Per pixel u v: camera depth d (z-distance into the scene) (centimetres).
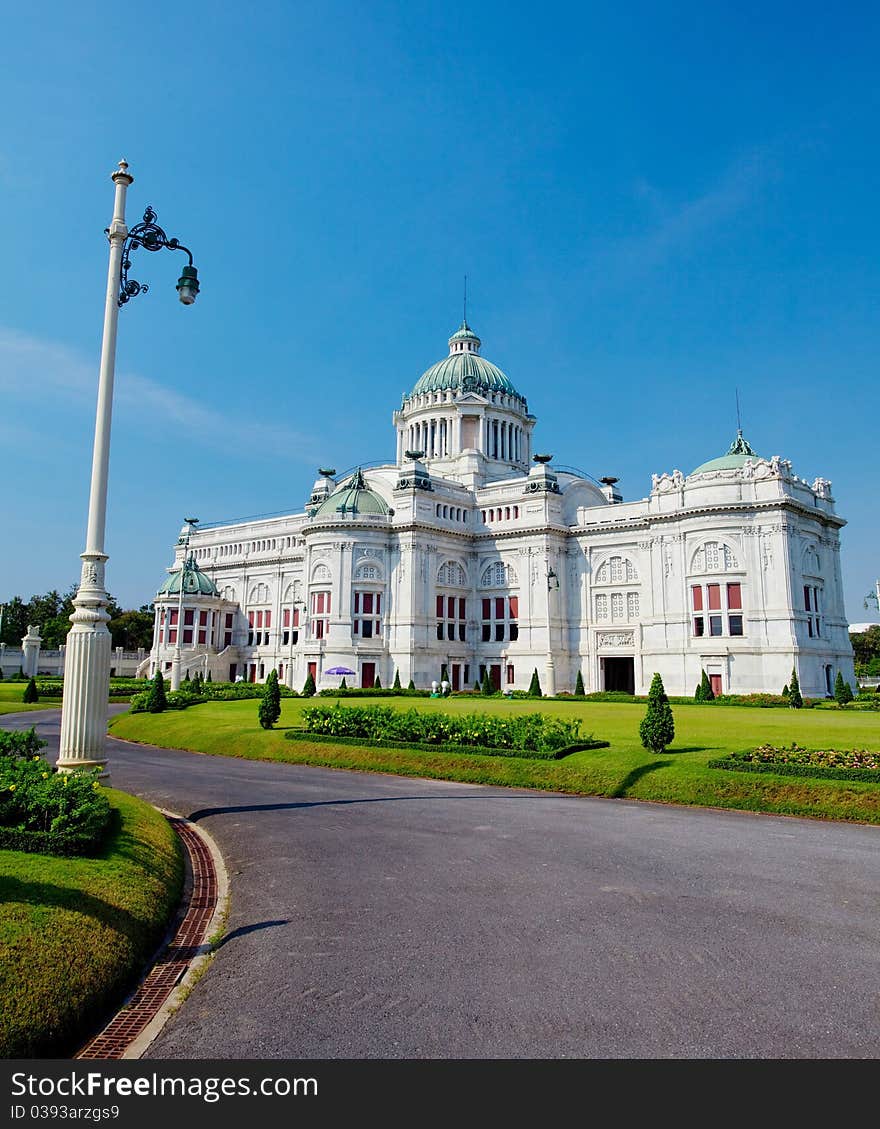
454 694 8288
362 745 3544
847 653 8394
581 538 9156
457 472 10444
